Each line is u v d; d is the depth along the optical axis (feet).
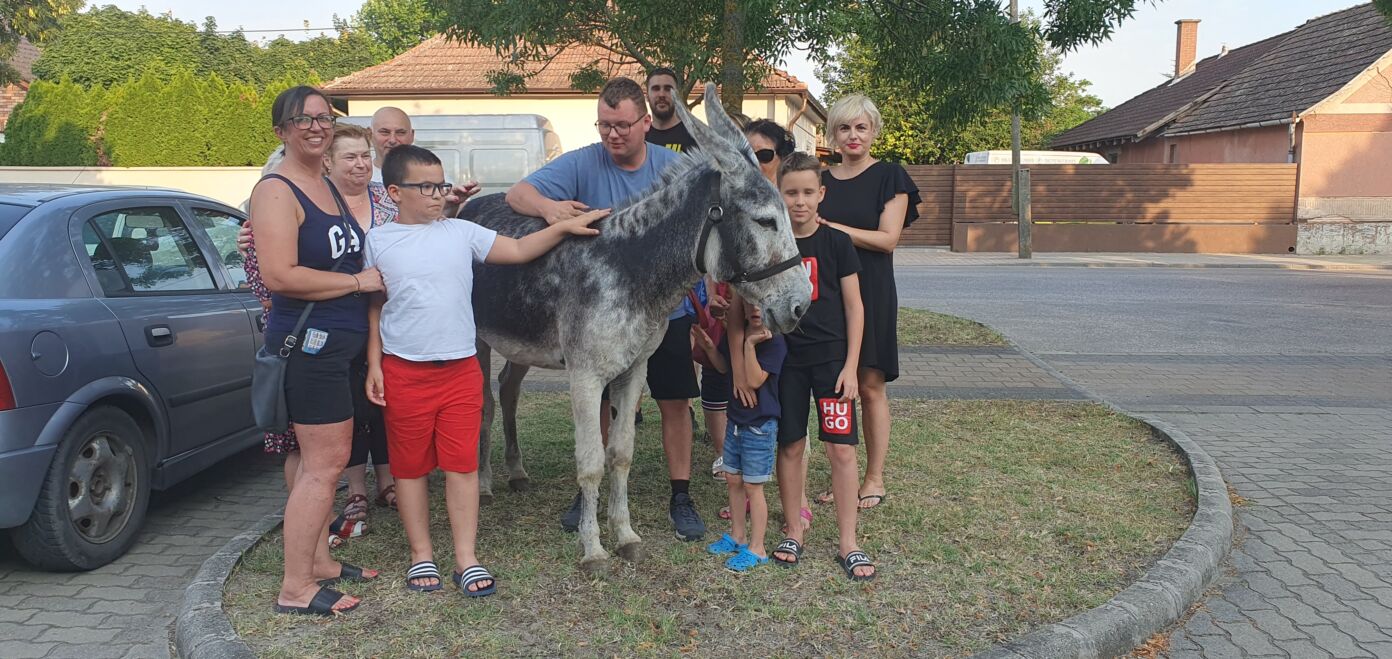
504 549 14.11
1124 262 65.82
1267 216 76.64
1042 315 41.32
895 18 28.94
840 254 13.21
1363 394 25.75
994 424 21.77
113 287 14.40
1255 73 93.09
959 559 13.76
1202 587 13.25
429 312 11.79
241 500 17.22
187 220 16.94
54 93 80.94
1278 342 34.42
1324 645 11.71
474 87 75.10
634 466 18.58
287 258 10.79
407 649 10.98
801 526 13.89
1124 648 11.55
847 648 11.10
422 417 12.09
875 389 15.74
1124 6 26.02
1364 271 61.87
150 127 80.12
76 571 13.62
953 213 78.89
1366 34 80.02
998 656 10.63
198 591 12.21
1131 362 30.45
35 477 12.36
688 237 12.12
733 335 13.09
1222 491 16.25
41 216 13.82
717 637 11.38
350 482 15.06
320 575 12.75
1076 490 16.98
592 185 14.55
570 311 12.85
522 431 21.09
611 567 13.35
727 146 11.60
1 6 65.21
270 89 83.30
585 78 36.22
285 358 11.19
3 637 11.71
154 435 14.70
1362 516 16.19
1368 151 74.95
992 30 27.48
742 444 13.47
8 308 12.46
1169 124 98.48
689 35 28.91
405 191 11.66
